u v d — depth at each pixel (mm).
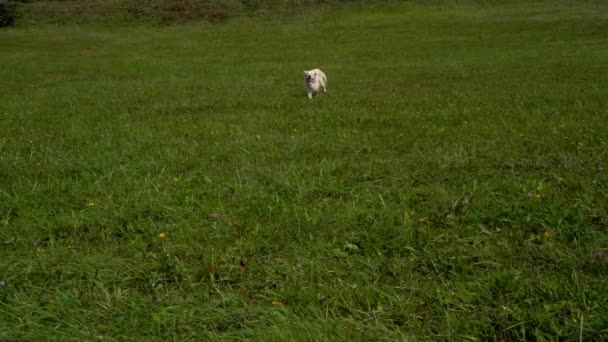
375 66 21016
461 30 30938
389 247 4602
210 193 5980
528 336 3391
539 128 8672
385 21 35125
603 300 3562
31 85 17688
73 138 8961
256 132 9109
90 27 37438
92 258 4520
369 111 10984
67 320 3719
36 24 38031
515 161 6883
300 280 4125
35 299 3979
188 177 6566
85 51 29000
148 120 10562
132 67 22500
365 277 4152
